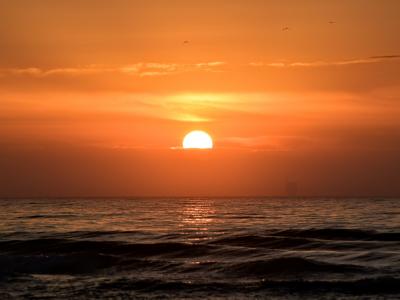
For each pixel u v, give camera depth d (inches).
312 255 1968.5
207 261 1875.0
